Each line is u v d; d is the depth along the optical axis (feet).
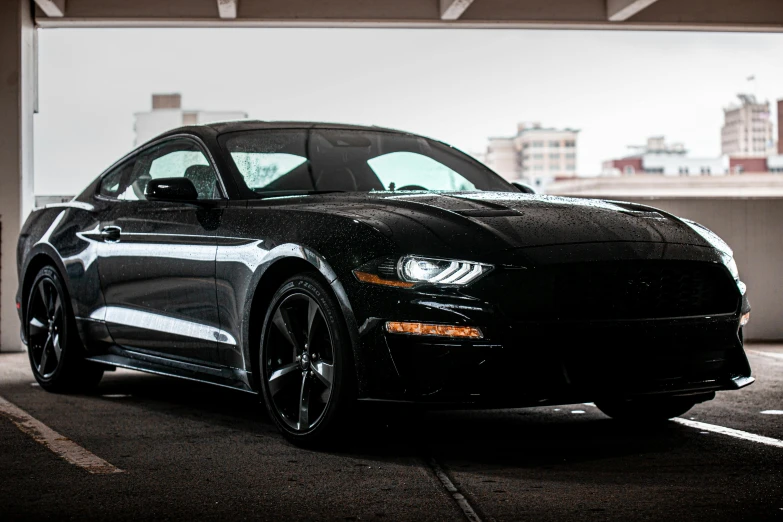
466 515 8.92
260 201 13.29
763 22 28.91
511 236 11.10
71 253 16.62
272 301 12.36
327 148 15.26
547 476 10.43
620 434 12.85
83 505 9.38
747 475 10.38
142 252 14.84
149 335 14.75
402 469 10.82
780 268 25.52
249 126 15.39
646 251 11.32
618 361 11.05
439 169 15.78
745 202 25.41
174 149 15.51
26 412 14.98
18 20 24.88
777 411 14.48
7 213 24.72
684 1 28.91
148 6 26.94
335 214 11.98
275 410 12.36
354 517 8.91
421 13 27.76
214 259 13.32
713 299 11.78
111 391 17.30
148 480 10.39
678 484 10.01
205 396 16.66
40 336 17.72
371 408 11.31
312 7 27.53
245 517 8.96
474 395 10.63
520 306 10.70
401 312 10.84
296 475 10.58
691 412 14.47
